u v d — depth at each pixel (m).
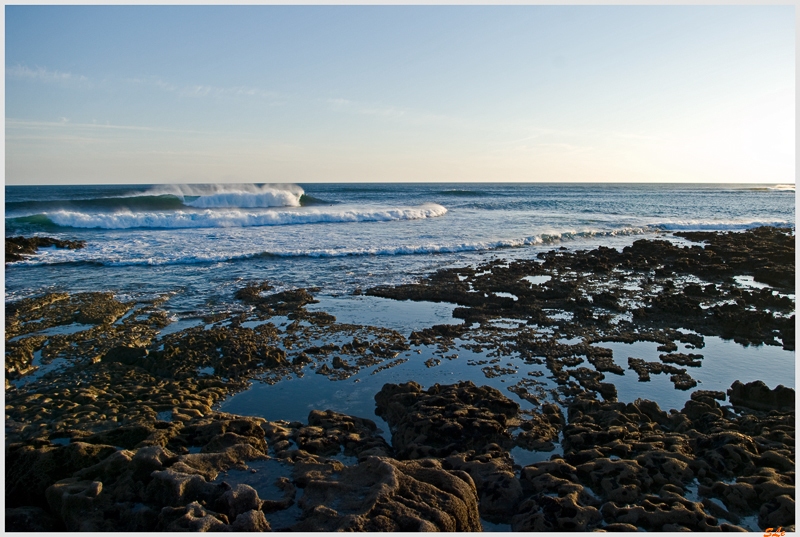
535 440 5.89
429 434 5.75
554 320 11.02
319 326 10.64
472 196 57.75
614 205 45.03
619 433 5.73
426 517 3.85
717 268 15.88
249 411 6.97
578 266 17.03
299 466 4.83
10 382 7.73
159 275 15.35
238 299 12.70
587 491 4.73
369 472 4.54
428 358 8.90
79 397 6.80
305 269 16.48
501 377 8.06
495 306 12.12
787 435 5.53
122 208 33.84
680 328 10.59
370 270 16.38
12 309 11.41
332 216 29.56
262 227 27.14
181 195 37.66
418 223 29.27
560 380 7.88
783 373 8.29
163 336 9.95
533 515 4.37
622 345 9.63
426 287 13.93
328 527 3.79
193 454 4.80
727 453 5.16
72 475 4.61
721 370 8.41
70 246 19.89
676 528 4.18
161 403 6.67
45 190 83.75
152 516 3.98
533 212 37.38
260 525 3.82
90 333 9.96
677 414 6.47
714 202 52.72
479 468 5.02
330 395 7.48
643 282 14.80
